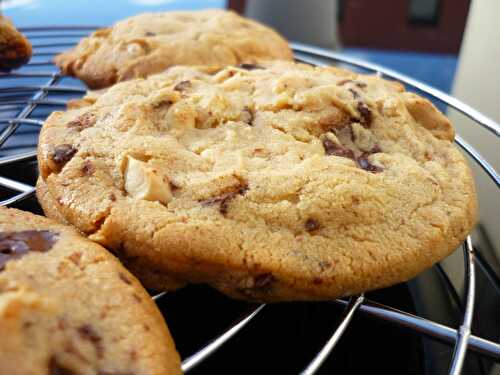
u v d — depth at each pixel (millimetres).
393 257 120
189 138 134
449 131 149
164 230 116
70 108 151
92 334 97
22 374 86
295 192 123
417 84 186
